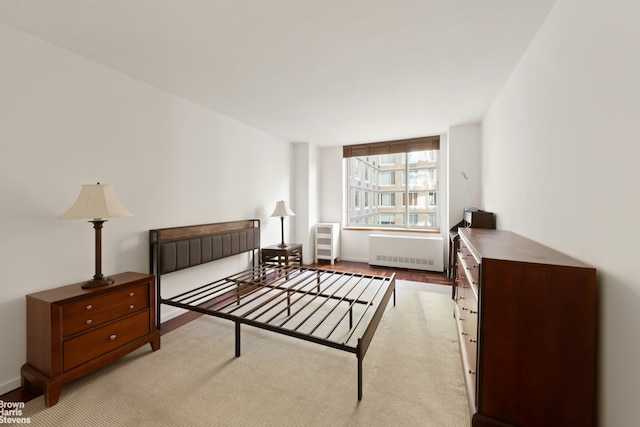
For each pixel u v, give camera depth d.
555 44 1.55
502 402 1.26
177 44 1.93
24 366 1.71
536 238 1.82
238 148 3.77
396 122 3.86
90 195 1.80
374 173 5.58
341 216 5.52
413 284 3.89
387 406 1.54
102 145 2.22
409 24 1.72
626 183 0.98
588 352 1.14
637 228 0.92
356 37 1.86
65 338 1.63
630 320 0.96
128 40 1.88
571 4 1.37
